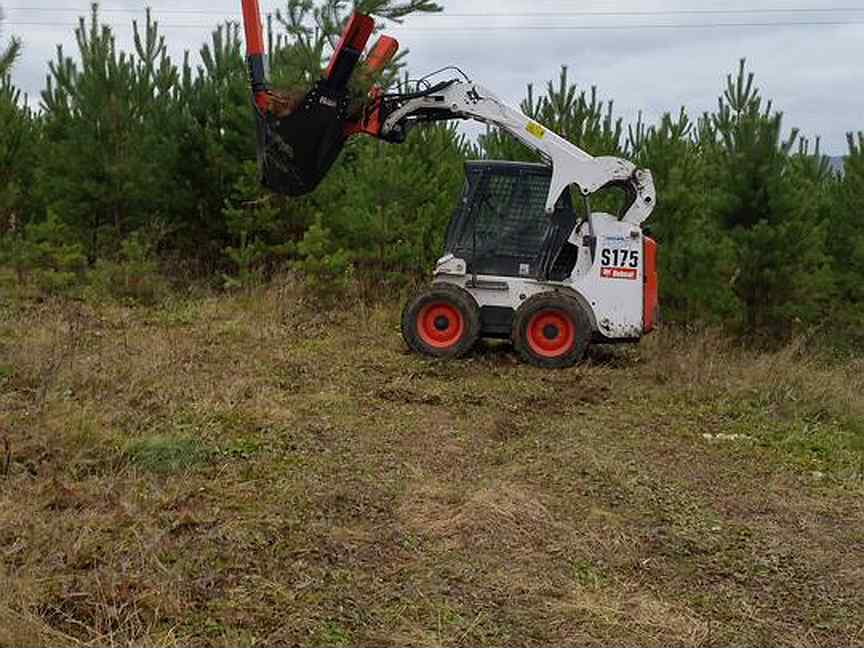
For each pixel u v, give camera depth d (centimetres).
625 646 380
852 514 549
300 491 534
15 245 1183
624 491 566
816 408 784
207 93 1287
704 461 640
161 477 551
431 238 1255
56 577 403
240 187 1218
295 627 379
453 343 938
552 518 515
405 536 480
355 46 873
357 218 1217
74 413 630
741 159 1063
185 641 364
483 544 475
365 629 382
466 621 394
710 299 1040
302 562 441
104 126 1221
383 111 934
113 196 1230
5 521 456
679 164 1103
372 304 1205
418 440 659
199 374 804
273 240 1261
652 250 941
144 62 1284
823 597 435
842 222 1220
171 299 1166
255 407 708
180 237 1317
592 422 730
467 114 935
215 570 425
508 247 947
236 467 571
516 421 725
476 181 957
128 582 400
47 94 1320
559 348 921
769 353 1006
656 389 839
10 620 359
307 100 887
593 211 1108
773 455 661
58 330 929
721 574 457
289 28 916
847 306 1193
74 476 536
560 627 394
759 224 1031
